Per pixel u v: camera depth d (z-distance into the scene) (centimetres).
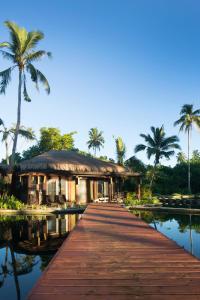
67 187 3116
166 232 1560
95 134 8619
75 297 443
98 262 637
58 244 1248
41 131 5406
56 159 3122
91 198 3303
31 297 443
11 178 2861
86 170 3091
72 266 604
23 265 942
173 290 470
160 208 2669
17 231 1566
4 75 2916
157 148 4525
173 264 620
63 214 2369
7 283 785
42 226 1739
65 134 5466
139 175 3359
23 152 5478
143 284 497
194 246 1213
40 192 2839
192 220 2067
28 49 2989
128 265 612
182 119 5016
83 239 916
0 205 2505
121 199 3161
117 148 4478
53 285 492
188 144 4984
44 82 2994
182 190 4906
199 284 496
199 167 5591
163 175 4819
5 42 2927
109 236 971
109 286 488
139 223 1312
